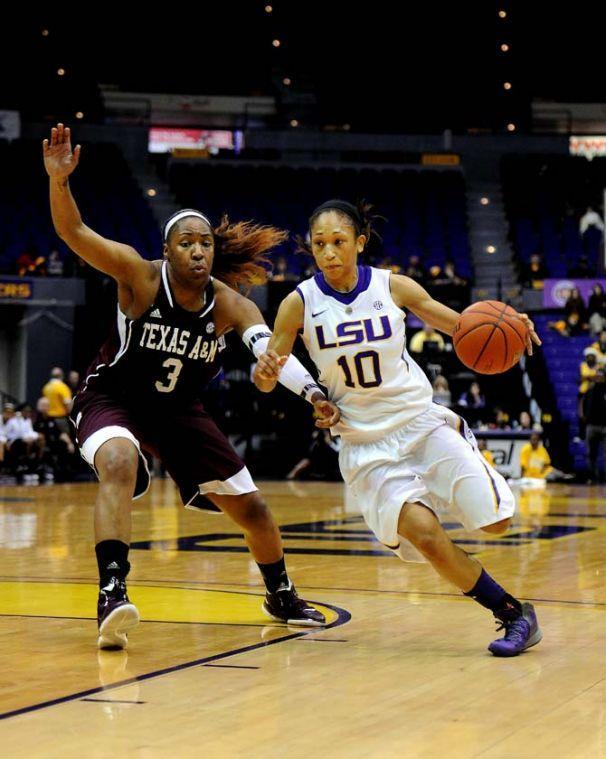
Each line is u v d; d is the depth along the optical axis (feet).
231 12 127.44
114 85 124.36
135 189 107.24
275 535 20.26
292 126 126.41
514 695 14.33
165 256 19.29
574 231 109.09
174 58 126.93
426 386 18.34
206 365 19.72
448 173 115.65
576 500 59.67
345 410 18.34
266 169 113.39
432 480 17.90
